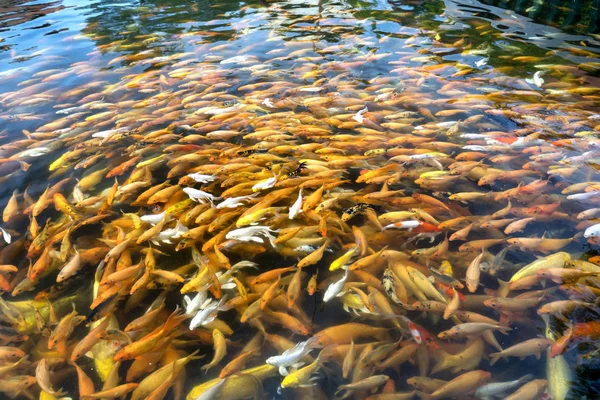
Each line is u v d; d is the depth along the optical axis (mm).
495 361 1713
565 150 3115
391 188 2816
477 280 2035
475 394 1583
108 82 4562
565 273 2041
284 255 2275
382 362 1683
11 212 2662
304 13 6883
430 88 4227
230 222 2418
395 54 5086
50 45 5707
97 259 2264
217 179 2826
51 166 3121
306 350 1708
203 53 5281
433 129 3436
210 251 2219
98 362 1745
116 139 3410
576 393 1560
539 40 5332
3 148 3324
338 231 2346
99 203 2682
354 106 3770
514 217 2516
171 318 1792
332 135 3357
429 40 5504
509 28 5805
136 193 2799
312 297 2039
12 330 1905
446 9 6781
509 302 1927
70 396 1642
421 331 1775
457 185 2828
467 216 2506
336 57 5039
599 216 2436
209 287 1988
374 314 1889
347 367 1660
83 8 7520
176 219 2471
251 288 2041
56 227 2473
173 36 5938
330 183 2693
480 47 5195
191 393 1581
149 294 2061
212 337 1832
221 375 1630
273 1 7633
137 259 2281
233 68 4770
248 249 2275
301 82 4410
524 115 3621
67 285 2139
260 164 2959
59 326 1838
